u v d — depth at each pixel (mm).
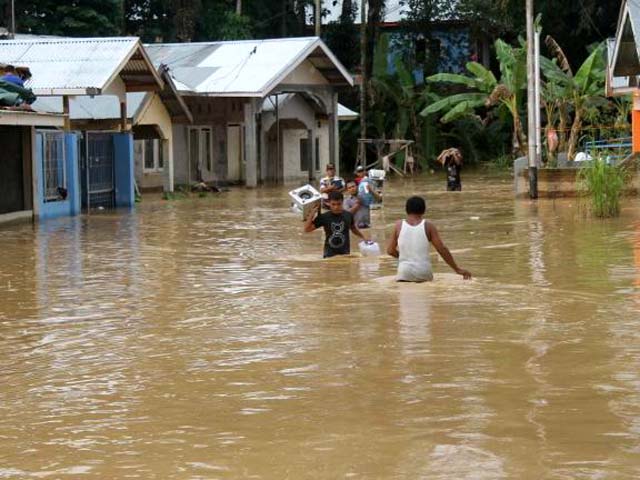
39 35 69812
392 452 11000
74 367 15570
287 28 93812
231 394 13625
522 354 15352
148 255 30203
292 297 21266
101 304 21422
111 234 37219
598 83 62281
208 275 25375
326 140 79125
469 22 87625
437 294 20938
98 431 12188
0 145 42562
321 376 14398
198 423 12359
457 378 14016
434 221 38938
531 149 48688
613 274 23312
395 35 91438
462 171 81625
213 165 70750
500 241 31000
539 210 42594
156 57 71312
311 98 75938
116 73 49719
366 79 83562
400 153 80125
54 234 37656
